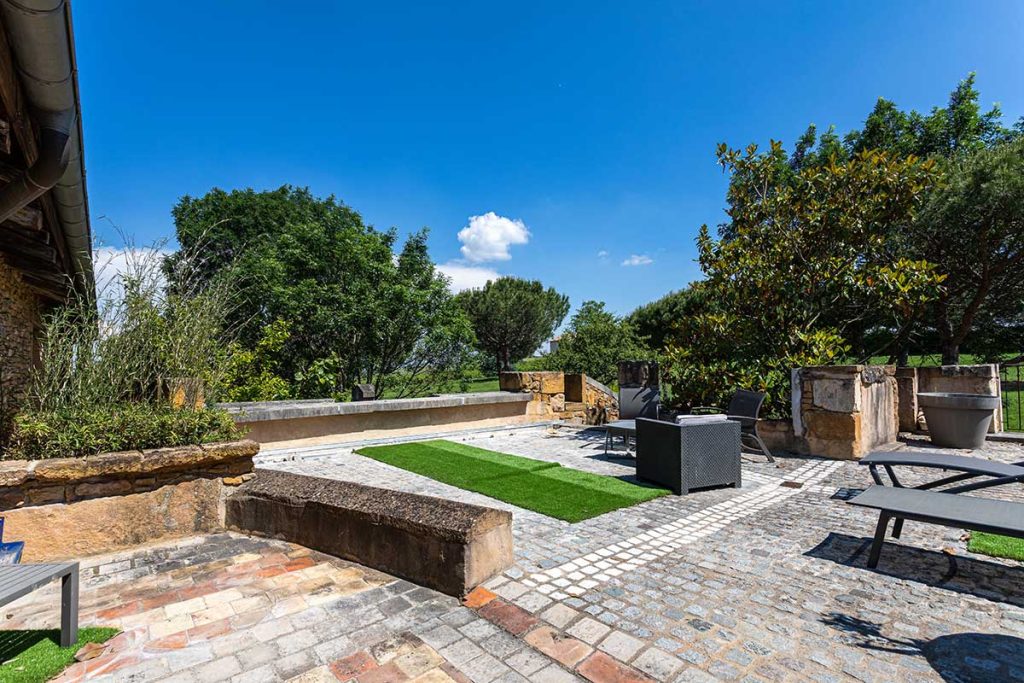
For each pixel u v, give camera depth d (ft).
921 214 40.09
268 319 45.29
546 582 9.65
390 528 10.11
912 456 13.74
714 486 17.19
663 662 6.96
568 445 25.73
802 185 27.94
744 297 28.35
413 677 6.63
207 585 9.62
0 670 6.62
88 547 11.19
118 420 11.99
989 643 7.36
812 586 9.43
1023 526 8.09
